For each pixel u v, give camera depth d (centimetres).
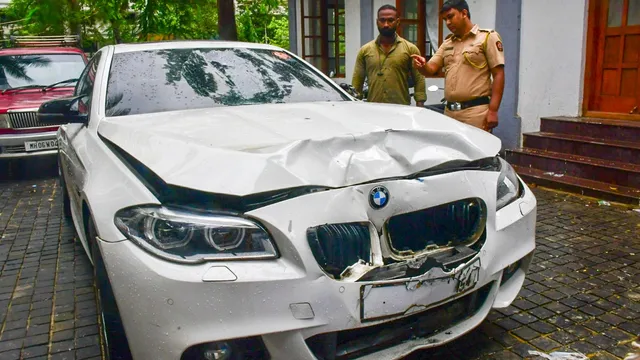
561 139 652
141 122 301
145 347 221
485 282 258
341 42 1118
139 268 218
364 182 233
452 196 249
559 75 686
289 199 222
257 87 371
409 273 234
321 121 287
